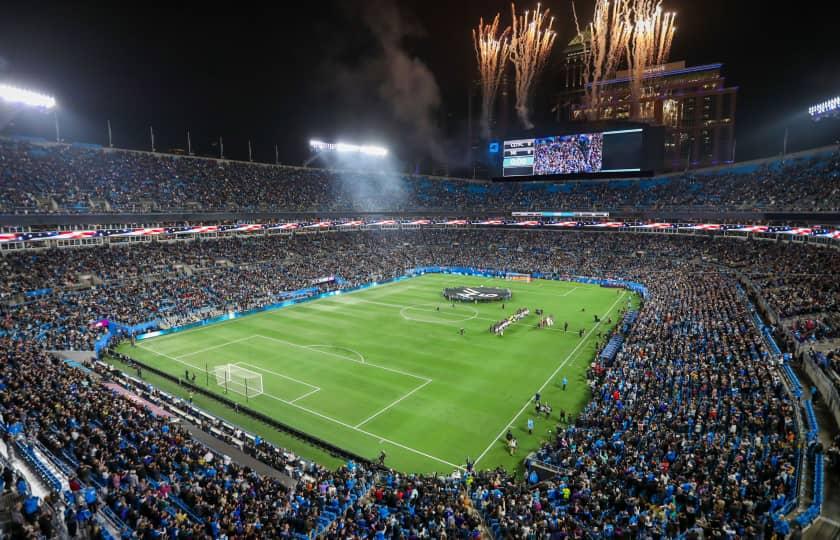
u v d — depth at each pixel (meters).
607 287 93.00
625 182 122.00
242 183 109.19
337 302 81.44
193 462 27.36
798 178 93.56
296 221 108.75
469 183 142.88
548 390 46.00
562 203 123.00
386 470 32.22
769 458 25.05
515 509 22.89
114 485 23.20
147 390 43.00
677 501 23.06
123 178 92.31
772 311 51.75
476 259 112.38
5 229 71.50
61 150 89.69
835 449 23.83
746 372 36.84
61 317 59.59
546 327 66.44
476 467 33.69
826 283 58.84
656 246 103.19
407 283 98.38
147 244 86.50
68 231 77.06
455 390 45.97
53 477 23.48
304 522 21.98
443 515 22.55
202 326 66.81
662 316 56.50
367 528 21.33
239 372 50.09
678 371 39.88
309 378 48.66
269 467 30.39
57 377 37.38
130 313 64.25
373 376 49.16
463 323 68.56
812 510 20.22
